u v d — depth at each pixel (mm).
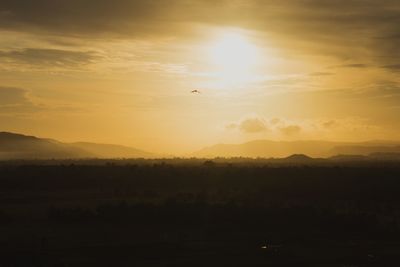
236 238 66500
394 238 68125
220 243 63062
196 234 68812
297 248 60969
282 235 68875
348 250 59969
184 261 54062
